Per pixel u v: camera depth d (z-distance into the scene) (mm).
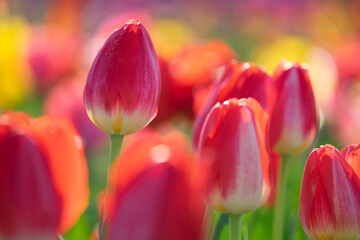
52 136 630
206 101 785
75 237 886
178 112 1053
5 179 623
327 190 717
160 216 584
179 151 591
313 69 2127
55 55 1687
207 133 709
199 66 1109
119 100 733
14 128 627
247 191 710
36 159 625
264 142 715
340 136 1613
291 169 1152
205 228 600
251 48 4016
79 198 636
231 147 707
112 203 591
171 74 1028
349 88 1837
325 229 720
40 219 628
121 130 741
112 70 732
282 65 834
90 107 740
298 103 816
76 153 635
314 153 724
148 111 741
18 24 2004
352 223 715
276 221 841
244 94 768
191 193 585
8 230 625
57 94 1232
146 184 585
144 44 736
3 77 1644
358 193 716
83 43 2314
